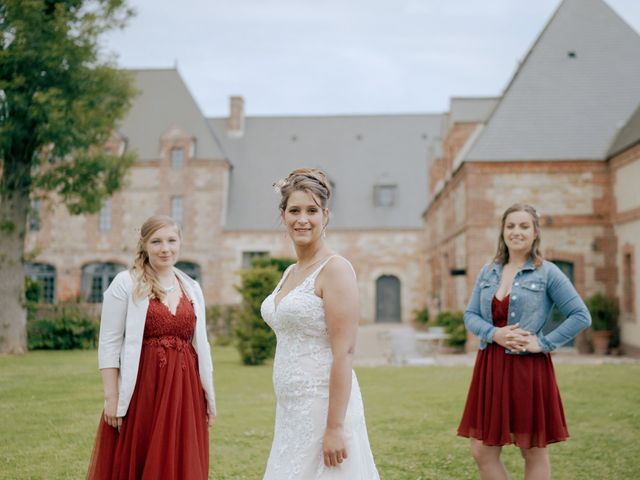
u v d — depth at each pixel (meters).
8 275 16.83
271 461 3.33
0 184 16.89
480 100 23.94
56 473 5.54
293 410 3.27
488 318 4.40
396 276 36.06
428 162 34.72
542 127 19.17
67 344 18.42
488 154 18.84
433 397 9.65
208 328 22.59
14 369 13.01
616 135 18.94
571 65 20.17
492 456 4.26
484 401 4.22
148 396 4.02
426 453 6.28
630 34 20.69
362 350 20.89
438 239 27.98
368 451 3.33
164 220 4.30
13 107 15.95
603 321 18.03
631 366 13.77
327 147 38.94
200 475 3.99
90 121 16.72
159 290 4.17
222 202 35.09
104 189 18.05
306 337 3.28
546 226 18.64
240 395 10.15
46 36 15.63
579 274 18.47
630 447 6.52
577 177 18.66
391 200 36.75
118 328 4.13
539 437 4.01
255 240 34.94
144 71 37.75
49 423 7.52
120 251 34.75
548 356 4.19
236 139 39.00
